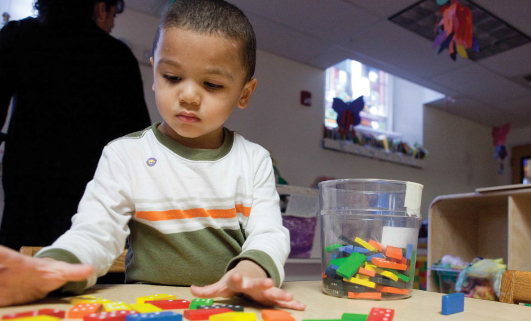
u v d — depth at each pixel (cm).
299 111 286
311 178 285
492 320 43
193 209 67
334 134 298
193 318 37
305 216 184
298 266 192
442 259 161
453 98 347
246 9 221
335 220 58
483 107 367
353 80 343
